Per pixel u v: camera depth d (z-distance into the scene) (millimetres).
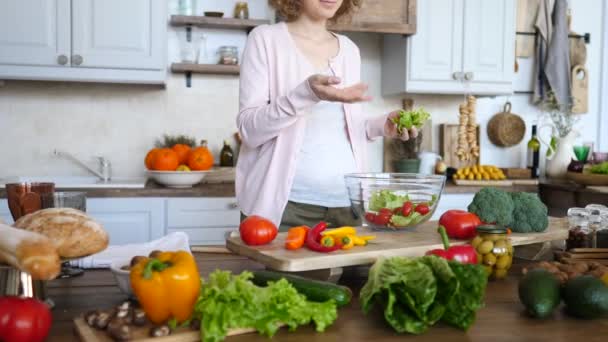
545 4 3645
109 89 3180
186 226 2789
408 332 887
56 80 2836
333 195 1745
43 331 802
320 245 1192
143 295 853
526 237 1416
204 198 2799
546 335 879
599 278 1037
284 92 1710
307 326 914
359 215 1480
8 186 1126
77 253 916
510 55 3326
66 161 3152
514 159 3779
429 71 3213
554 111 3717
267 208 1688
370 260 1202
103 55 2797
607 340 857
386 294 915
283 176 1684
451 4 3209
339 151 1762
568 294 960
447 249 1082
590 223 1426
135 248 1399
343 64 1810
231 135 3336
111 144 3199
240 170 1813
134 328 866
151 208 2748
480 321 948
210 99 3297
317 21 1781
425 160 3418
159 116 3242
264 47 1711
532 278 979
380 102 3559
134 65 2832
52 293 1104
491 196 1453
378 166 3547
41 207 1113
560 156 3447
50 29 2740
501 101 3746
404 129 1665
